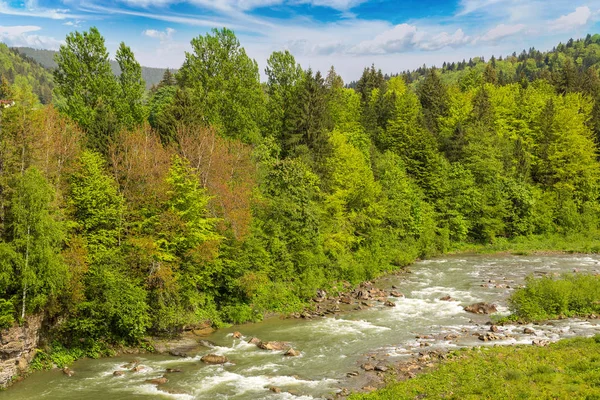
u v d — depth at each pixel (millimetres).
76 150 44719
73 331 37312
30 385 31578
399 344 38625
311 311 49938
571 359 30297
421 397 26578
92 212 40312
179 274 42000
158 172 46312
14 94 37125
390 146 100312
